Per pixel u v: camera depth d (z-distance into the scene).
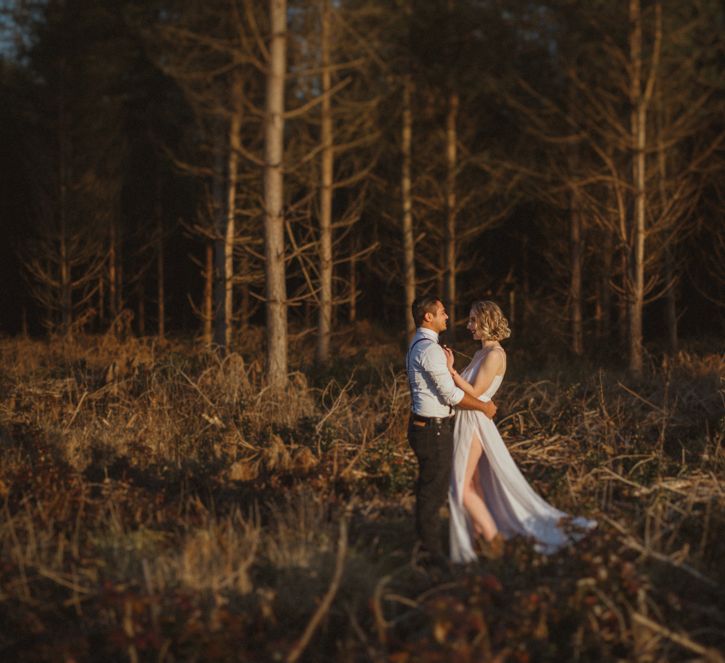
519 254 24.02
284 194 12.55
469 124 15.52
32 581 3.88
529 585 3.84
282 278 8.42
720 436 6.55
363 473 5.63
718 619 3.56
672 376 9.20
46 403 7.80
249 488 5.27
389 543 4.51
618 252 15.27
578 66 12.80
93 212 18.16
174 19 9.85
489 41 13.95
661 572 3.93
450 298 15.08
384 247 20.33
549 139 11.84
